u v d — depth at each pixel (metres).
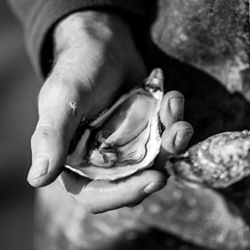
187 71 0.60
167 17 0.59
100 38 0.56
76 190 0.48
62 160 0.46
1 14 1.30
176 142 0.47
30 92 1.20
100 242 0.75
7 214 1.09
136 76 0.58
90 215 0.73
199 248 0.72
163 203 0.69
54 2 0.59
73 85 0.49
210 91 0.60
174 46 0.59
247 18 0.51
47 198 0.78
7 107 1.20
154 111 0.52
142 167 0.47
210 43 0.57
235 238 0.69
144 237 0.73
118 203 0.47
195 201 0.68
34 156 0.46
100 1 0.60
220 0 0.52
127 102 0.54
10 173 1.12
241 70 0.57
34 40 0.61
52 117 0.47
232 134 0.49
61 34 0.59
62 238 0.78
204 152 0.50
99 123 0.52
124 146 0.50
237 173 0.50
